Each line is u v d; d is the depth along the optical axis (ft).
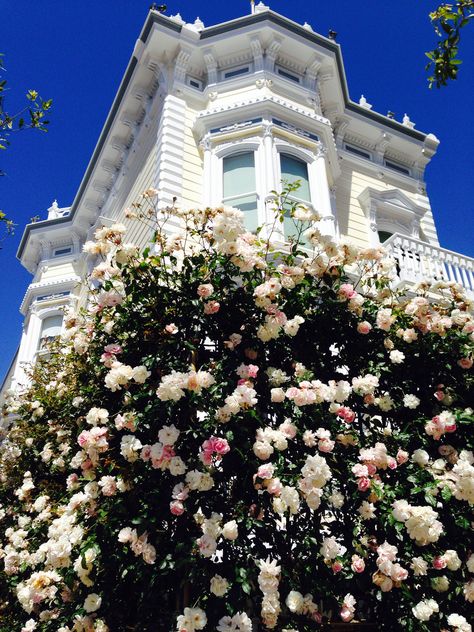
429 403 18.34
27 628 16.61
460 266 38.70
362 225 43.78
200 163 37.65
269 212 33.71
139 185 42.04
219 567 13.33
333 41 43.57
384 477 16.40
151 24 40.32
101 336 18.03
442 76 16.40
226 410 14.30
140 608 13.51
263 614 12.68
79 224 61.05
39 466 25.16
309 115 39.19
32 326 58.75
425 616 13.58
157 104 41.78
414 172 50.96
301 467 14.78
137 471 14.38
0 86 17.67
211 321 16.70
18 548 20.99
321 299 18.47
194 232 18.47
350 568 14.53
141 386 15.69
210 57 41.09
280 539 14.28
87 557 13.33
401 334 18.39
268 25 40.24
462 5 15.67
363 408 17.75
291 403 15.83
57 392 24.32
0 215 18.10
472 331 18.86
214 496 14.21
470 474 15.11
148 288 16.63
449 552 14.62
